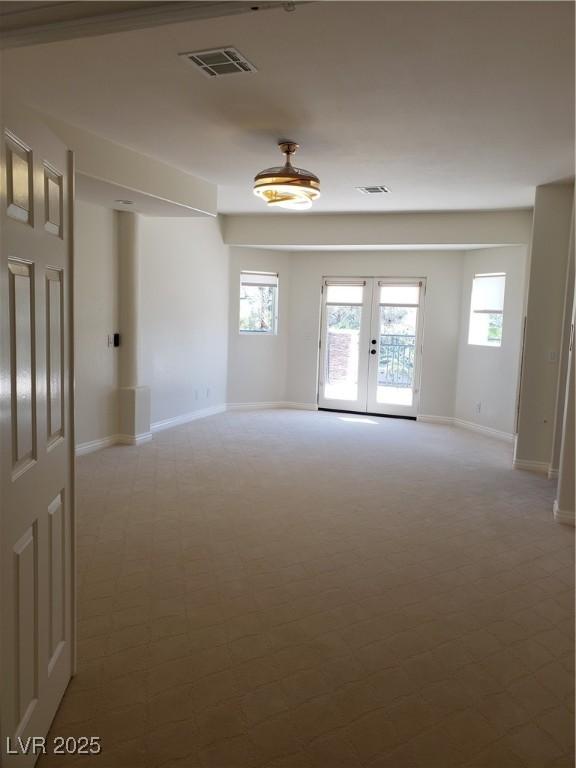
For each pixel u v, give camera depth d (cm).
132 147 481
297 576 351
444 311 846
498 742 220
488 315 795
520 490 536
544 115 379
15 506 172
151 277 700
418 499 502
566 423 453
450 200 663
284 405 934
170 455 622
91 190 503
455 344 846
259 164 529
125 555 374
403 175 547
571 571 368
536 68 309
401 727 226
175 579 343
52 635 217
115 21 246
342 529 428
